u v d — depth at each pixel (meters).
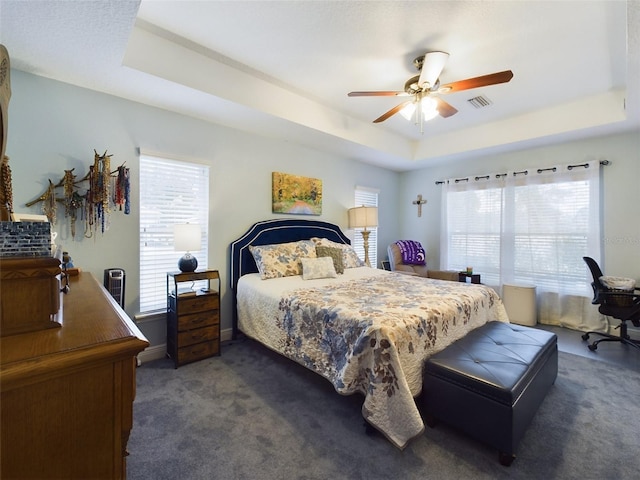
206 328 2.78
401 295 2.41
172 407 2.01
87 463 0.58
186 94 2.50
